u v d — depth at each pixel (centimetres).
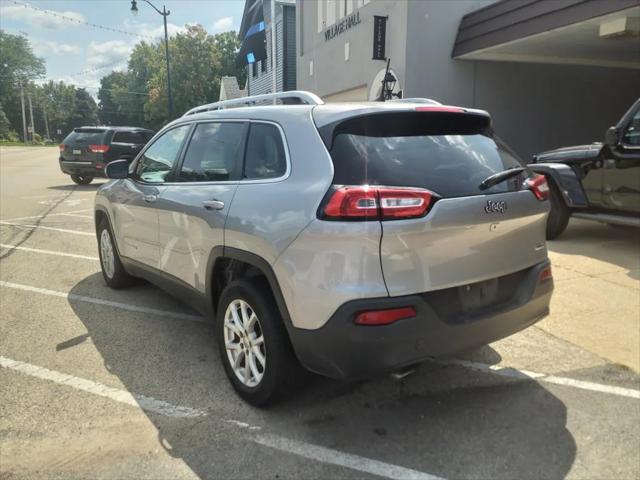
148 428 304
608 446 288
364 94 1276
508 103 1189
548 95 1230
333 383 356
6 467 269
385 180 271
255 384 322
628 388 350
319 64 1522
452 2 1091
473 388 351
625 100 1326
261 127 338
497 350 408
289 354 304
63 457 278
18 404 329
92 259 697
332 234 263
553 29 878
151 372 373
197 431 302
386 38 1154
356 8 1323
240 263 339
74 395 341
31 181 1780
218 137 374
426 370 376
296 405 329
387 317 261
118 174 480
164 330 449
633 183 628
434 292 277
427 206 267
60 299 530
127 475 264
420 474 265
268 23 2127
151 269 449
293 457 279
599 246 691
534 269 327
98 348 413
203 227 355
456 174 292
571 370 375
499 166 314
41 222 971
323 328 270
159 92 5878
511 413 321
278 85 2197
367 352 263
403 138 298
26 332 445
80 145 1548
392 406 329
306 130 304
